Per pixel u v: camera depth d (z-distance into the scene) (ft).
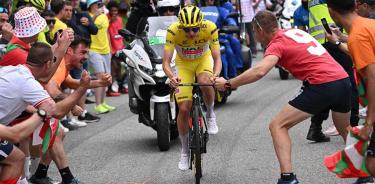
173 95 36.14
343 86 29.66
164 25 45.60
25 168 31.45
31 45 32.09
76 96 27.71
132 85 43.62
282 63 30.30
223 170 36.55
